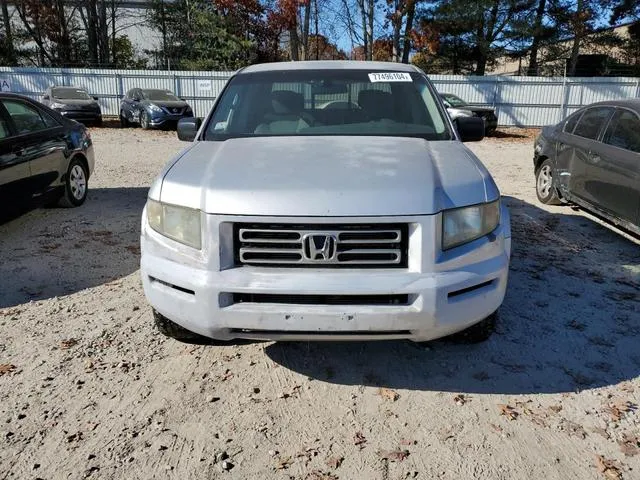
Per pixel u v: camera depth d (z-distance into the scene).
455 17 30.39
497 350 3.61
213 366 3.42
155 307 3.10
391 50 34.12
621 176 5.76
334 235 2.73
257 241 2.78
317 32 35.47
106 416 2.92
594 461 2.62
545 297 4.48
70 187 7.20
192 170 3.18
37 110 6.75
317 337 2.85
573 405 3.04
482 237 2.99
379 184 2.84
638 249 5.83
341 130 3.98
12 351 3.57
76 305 4.30
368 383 3.25
